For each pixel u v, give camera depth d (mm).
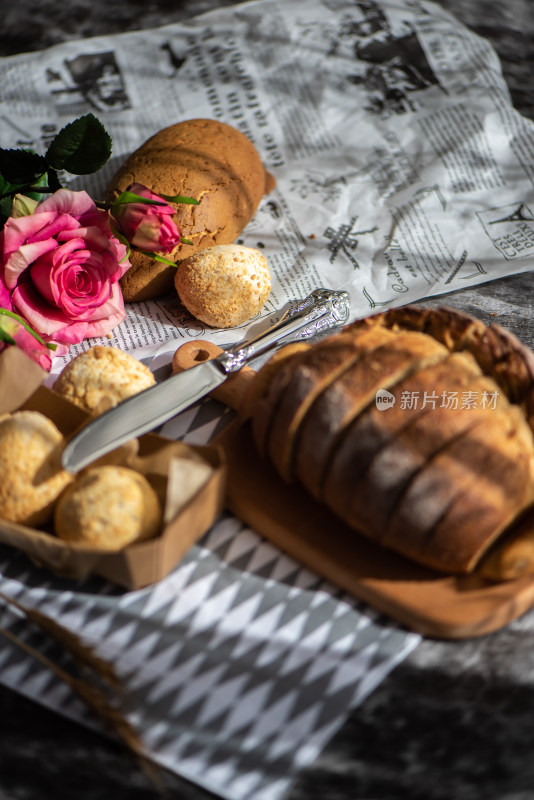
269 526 802
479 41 1100
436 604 769
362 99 1071
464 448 756
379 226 989
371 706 757
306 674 762
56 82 1076
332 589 793
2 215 898
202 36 1111
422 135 1046
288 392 788
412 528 758
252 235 986
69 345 907
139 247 874
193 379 837
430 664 771
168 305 940
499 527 758
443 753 744
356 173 1026
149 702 752
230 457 827
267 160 1037
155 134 988
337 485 772
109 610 783
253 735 744
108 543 768
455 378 774
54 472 788
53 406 823
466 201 1003
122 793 734
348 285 948
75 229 862
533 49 1135
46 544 765
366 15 1122
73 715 750
